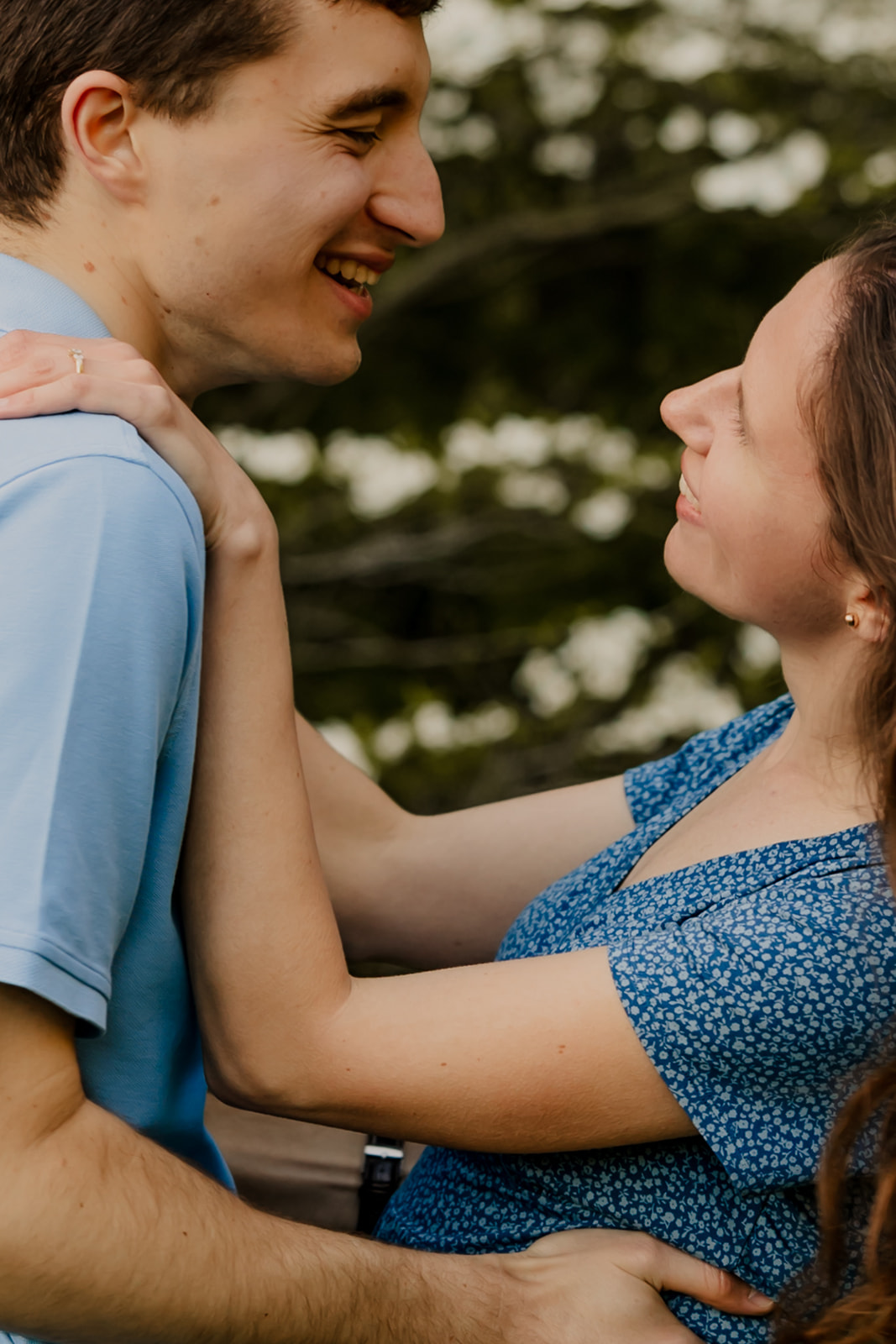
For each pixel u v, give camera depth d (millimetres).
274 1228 1301
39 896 1106
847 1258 1396
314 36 1420
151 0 1378
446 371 6129
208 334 1526
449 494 5426
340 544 5516
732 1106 1371
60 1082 1145
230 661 1380
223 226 1446
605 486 5484
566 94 5984
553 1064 1376
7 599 1139
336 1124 1430
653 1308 1428
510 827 1916
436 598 5840
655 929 1465
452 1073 1383
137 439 1246
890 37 5996
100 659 1155
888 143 5938
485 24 5902
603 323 6242
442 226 1580
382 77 1462
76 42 1391
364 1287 1327
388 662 5566
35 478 1168
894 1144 1313
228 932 1381
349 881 1921
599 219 5891
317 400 5891
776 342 1451
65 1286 1134
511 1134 1404
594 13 5926
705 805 1667
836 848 1420
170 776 1294
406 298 5867
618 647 5391
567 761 5238
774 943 1346
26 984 1094
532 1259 1451
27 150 1431
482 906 1916
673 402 1568
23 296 1362
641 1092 1384
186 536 1247
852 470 1364
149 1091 1382
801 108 5977
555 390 6172
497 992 1406
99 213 1447
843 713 1471
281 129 1434
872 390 1354
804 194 5816
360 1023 1396
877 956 1333
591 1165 1471
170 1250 1184
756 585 1474
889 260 1401
